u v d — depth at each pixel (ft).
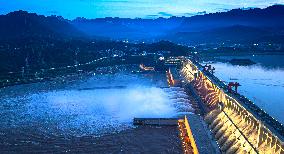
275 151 509.76
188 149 654.94
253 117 599.98
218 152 589.32
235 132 651.66
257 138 569.64
